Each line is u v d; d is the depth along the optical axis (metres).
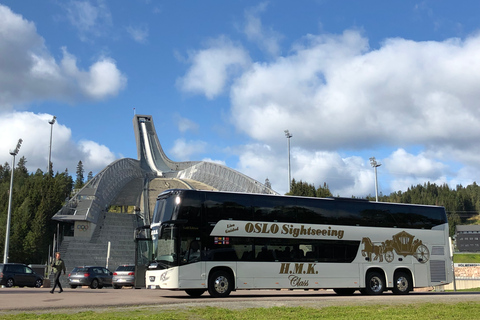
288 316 16.19
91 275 43.22
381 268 29.66
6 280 40.47
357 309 18.66
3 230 78.69
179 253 25.27
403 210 31.16
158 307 19.23
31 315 15.91
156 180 139.75
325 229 28.50
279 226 27.44
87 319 14.79
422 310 18.42
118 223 86.69
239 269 26.09
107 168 103.00
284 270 26.94
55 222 87.62
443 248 31.70
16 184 137.75
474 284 60.59
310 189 113.56
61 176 133.50
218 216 26.38
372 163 82.88
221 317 15.73
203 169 140.62
